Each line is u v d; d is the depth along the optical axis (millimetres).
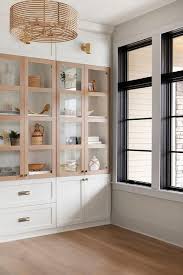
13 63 4574
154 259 3879
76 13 3248
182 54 4449
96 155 5289
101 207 5328
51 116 4859
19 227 4633
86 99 5152
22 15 3010
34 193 4746
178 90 4484
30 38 3332
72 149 5047
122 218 5230
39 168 4781
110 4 4406
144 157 5016
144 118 4973
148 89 4941
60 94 4926
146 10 4645
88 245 4371
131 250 4184
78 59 5086
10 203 4559
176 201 4340
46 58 4816
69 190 5035
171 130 4594
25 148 4660
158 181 4586
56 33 3273
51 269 3584
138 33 4918
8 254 4043
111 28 5301
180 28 4328
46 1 3000
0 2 4156
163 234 4555
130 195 5070
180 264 3730
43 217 4824
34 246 4340
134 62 5195
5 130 4523
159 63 4574
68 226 5066
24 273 3479
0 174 4488
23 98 4641
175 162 4551
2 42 4500
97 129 5293
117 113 5305
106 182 5367
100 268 3609
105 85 5348
